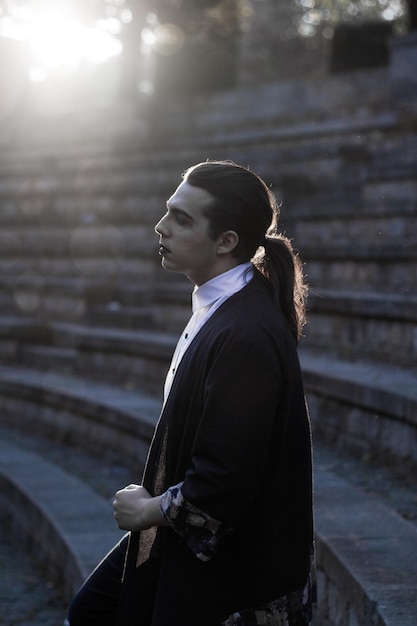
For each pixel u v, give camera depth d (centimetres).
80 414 788
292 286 244
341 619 362
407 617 306
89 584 274
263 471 229
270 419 221
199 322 242
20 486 631
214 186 238
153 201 1224
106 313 984
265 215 242
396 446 533
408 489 496
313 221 906
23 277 1242
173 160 1305
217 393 220
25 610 494
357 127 1099
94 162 1432
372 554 369
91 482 668
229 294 238
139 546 242
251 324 227
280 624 229
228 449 216
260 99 1415
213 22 1759
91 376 907
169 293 916
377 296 714
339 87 1311
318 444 613
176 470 232
